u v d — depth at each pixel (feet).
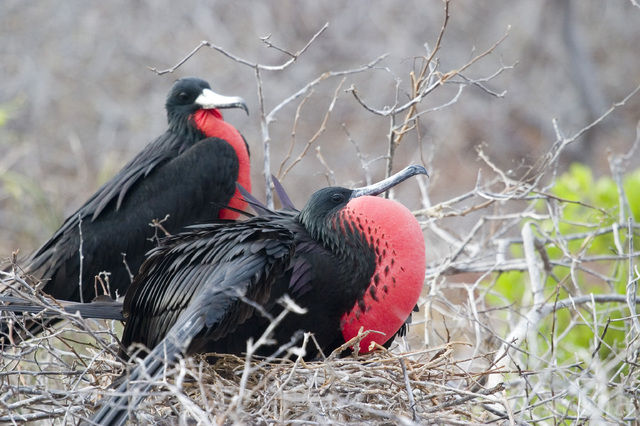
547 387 31.60
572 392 27.22
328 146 70.69
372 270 27.68
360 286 27.81
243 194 31.68
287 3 76.07
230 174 37.65
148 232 36.52
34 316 27.45
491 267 35.73
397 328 28.27
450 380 27.37
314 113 72.54
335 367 25.77
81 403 25.44
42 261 36.37
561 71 79.20
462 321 34.42
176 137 39.09
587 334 36.78
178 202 36.91
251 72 72.69
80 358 28.09
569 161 75.72
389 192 35.09
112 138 68.95
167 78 73.41
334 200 28.63
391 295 27.63
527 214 34.58
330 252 27.99
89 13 74.59
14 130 68.28
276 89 72.33
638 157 77.25
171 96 39.40
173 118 39.32
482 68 78.02
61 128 69.36
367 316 27.89
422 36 77.97
